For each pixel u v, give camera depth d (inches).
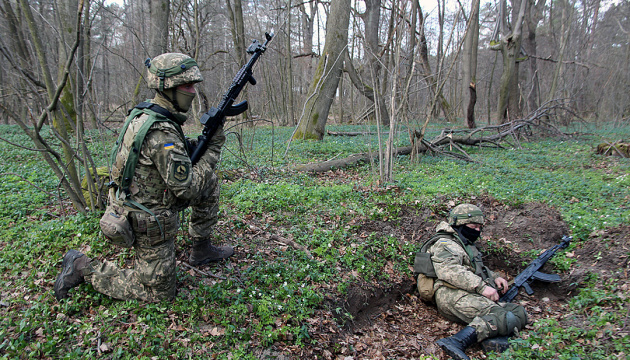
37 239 156.3
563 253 188.7
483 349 135.6
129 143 107.2
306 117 534.3
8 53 148.6
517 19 677.3
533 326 139.4
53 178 263.1
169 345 108.6
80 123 173.0
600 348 116.6
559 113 783.1
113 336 107.4
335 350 127.4
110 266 121.9
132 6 515.5
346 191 247.6
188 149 118.7
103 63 410.9
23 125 155.9
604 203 242.1
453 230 163.6
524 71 888.9
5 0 216.4
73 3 304.5
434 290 159.9
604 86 873.5
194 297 126.3
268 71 986.7
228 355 108.7
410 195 243.6
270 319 124.8
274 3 958.4
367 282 166.1
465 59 942.4
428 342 146.6
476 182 286.4
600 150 442.9
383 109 772.0
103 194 185.6
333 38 514.0
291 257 165.5
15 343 100.6
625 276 158.2
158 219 111.8
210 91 636.7
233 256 159.6
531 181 298.0
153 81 109.3
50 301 120.7
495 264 198.2
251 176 281.4
